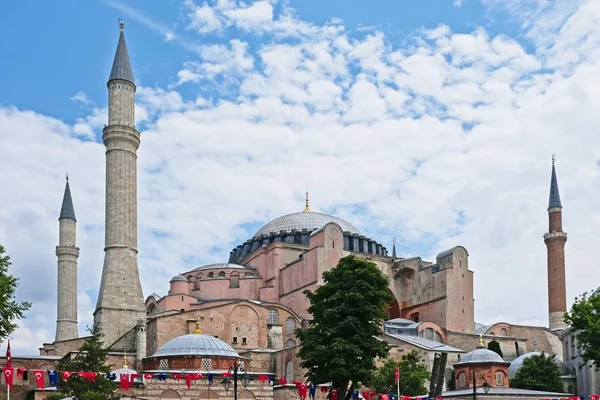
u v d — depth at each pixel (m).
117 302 114.38
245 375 82.19
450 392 96.50
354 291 71.38
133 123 123.25
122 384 69.75
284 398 81.88
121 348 111.06
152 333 111.00
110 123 121.50
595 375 109.00
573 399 75.75
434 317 130.38
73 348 117.44
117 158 119.88
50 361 97.06
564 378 115.81
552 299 147.50
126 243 117.62
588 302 86.56
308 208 153.25
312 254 125.69
